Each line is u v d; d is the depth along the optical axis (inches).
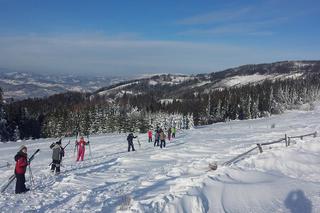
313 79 6471.5
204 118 4633.4
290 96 4992.6
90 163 792.9
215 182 443.5
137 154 917.2
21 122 3412.9
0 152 1189.7
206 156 773.9
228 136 1446.9
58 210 376.2
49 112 3932.1
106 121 3695.9
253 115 4601.4
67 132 3454.7
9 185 537.0
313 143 813.2
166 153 884.0
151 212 331.0
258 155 670.5
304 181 497.7
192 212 348.8
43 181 565.6
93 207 382.6
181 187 423.8
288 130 1488.7
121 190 474.9
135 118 3791.8
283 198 411.2
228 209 368.2
